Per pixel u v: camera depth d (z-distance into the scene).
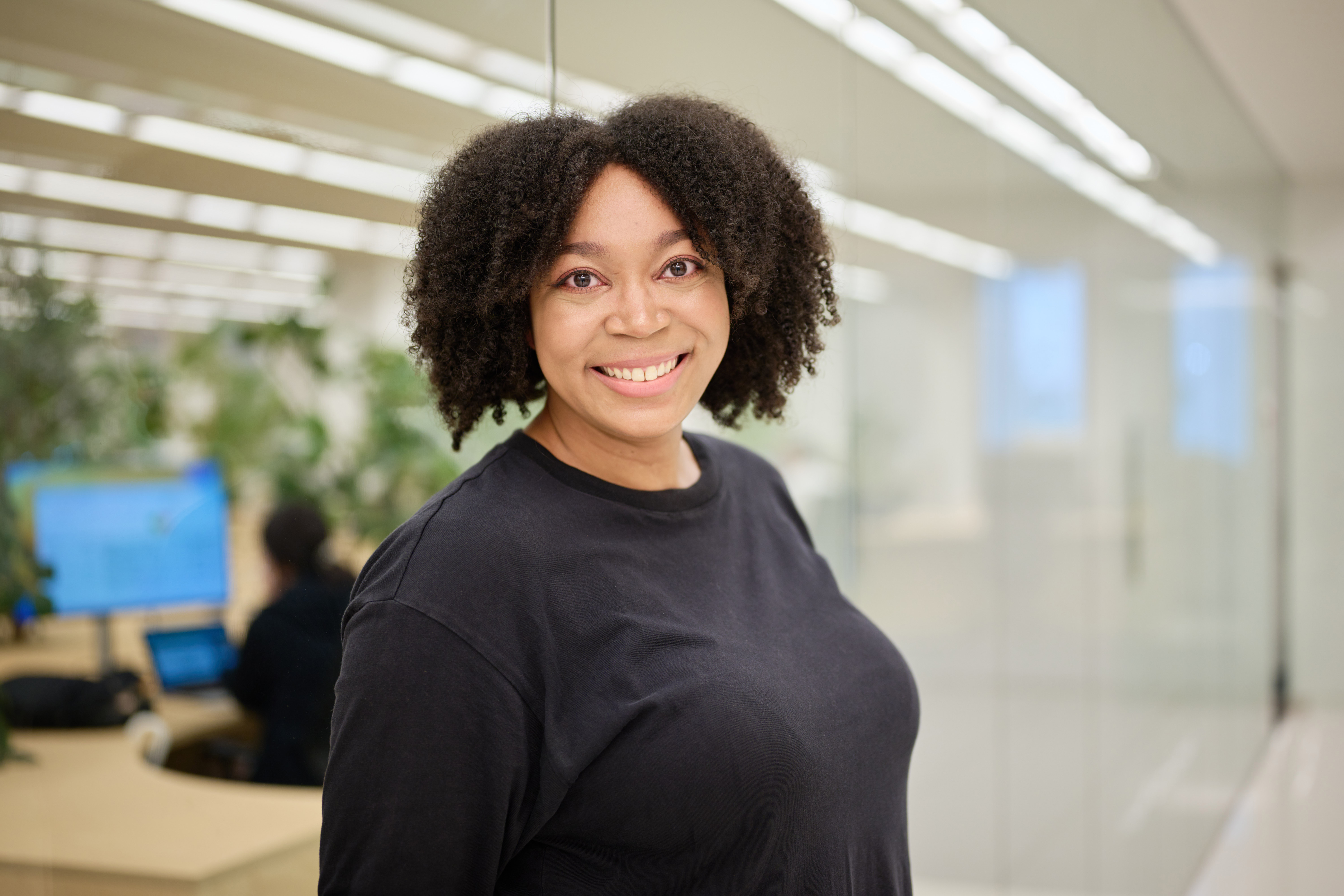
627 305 0.83
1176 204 3.53
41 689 1.07
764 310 0.94
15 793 1.07
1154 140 3.15
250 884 1.11
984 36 2.21
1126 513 3.23
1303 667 5.82
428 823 0.76
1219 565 4.35
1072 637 2.80
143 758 1.09
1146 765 3.33
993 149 2.34
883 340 1.96
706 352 0.90
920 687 2.09
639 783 0.78
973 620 2.31
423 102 1.15
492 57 1.18
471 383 0.93
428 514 0.81
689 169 0.83
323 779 1.12
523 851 0.83
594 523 0.87
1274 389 5.58
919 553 2.12
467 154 0.88
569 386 0.87
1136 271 3.27
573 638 0.81
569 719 0.80
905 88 1.99
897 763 0.98
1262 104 3.94
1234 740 4.52
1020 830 2.47
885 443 1.99
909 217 2.03
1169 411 3.65
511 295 0.85
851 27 1.81
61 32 1.07
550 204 0.82
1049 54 2.45
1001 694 2.42
